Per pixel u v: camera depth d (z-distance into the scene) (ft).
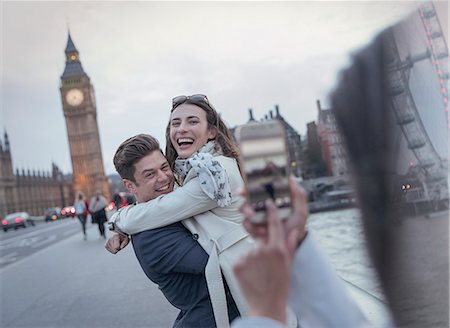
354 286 4.50
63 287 15.80
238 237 3.74
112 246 4.28
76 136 319.47
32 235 59.36
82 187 312.50
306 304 2.05
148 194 4.20
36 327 10.66
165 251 3.87
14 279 19.13
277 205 1.71
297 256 2.05
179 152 4.43
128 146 4.17
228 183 3.84
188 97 4.52
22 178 248.32
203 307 3.91
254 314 1.66
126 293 13.57
